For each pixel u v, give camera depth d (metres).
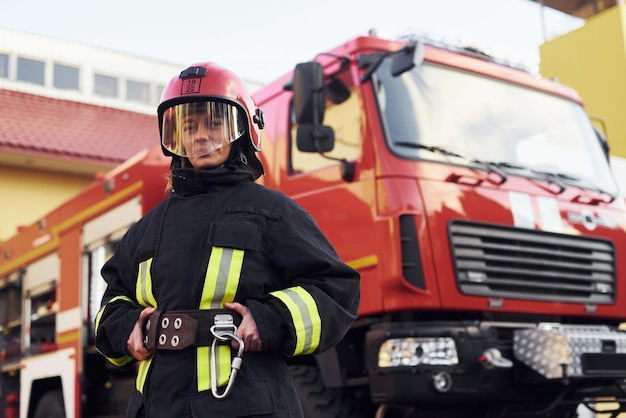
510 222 4.84
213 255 2.09
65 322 6.95
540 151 5.37
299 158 5.23
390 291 4.43
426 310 4.50
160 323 2.09
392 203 4.50
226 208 2.16
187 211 2.19
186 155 2.26
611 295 5.30
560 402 4.80
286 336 2.05
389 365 4.29
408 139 4.72
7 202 13.50
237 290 2.07
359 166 4.72
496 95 5.34
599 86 11.05
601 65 11.08
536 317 4.94
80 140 13.96
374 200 4.59
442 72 5.15
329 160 4.98
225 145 2.25
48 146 13.15
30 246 7.94
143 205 5.90
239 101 2.30
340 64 4.95
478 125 5.10
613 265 5.36
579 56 11.39
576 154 5.62
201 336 2.04
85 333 6.63
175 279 2.10
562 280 5.04
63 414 6.88
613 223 5.45
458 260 4.57
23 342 7.84
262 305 2.04
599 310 5.19
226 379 2.01
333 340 2.12
